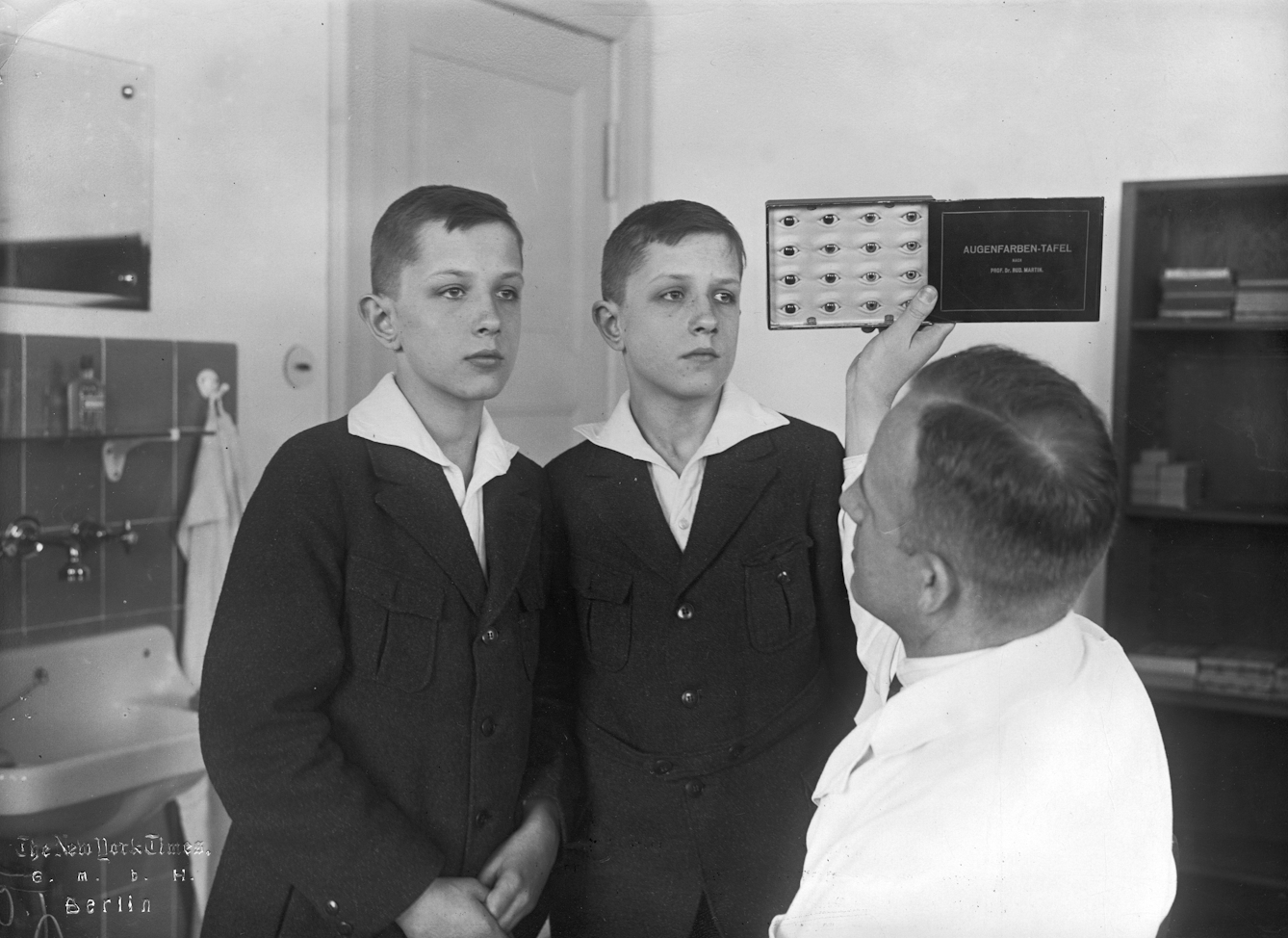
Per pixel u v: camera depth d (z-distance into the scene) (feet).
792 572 4.41
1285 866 5.67
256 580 3.83
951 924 3.06
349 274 5.58
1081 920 3.04
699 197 5.30
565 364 5.21
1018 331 4.89
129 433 5.74
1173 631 6.23
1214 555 6.17
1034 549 2.95
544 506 4.45
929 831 3.06
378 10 5.41
